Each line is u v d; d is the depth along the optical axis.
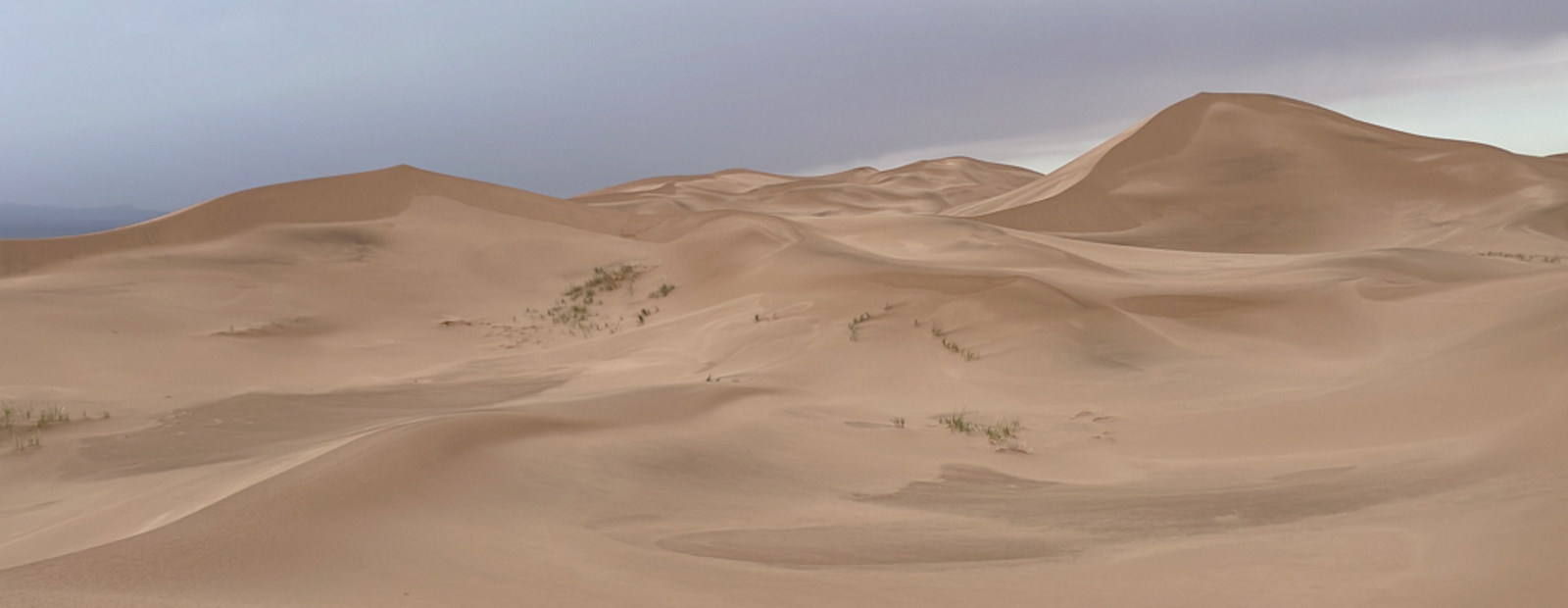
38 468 9.80
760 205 115.56
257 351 20.00
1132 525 6.73
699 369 16.25
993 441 10.67
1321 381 13.11
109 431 11.38
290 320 23.06
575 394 13.92
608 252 30.66
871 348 16.17
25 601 4.38
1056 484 8.76
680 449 9.14
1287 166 70.75
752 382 14.16
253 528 5.64
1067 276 23.97
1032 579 5.24
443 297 26.84
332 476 6.59
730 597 4.82
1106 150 77.56
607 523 6.50
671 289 24.89
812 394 13.55
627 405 10.84
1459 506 6.12
